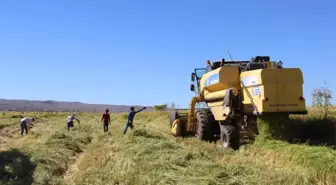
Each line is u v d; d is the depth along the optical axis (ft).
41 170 34.91
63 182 31.89
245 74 43.80
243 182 25.57
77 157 46.80
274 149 37.40
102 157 39.83
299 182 25.82
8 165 35.63
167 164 31.40
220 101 47.91
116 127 91.56
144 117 123.54
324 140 40.42
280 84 39.83
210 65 55.01
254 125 43.29
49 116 197.57
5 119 156.56
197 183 25.81
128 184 28.53
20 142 62.18
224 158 35.40
